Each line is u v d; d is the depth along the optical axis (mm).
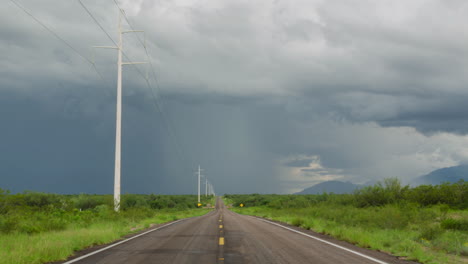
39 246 12031
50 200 34781
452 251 13133
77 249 13438
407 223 21797
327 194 65750
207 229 22844
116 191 33125
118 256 11633
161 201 88375
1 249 12086
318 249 13039
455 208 32656
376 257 11234
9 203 22422
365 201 37219
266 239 16547
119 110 34344
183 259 10922
